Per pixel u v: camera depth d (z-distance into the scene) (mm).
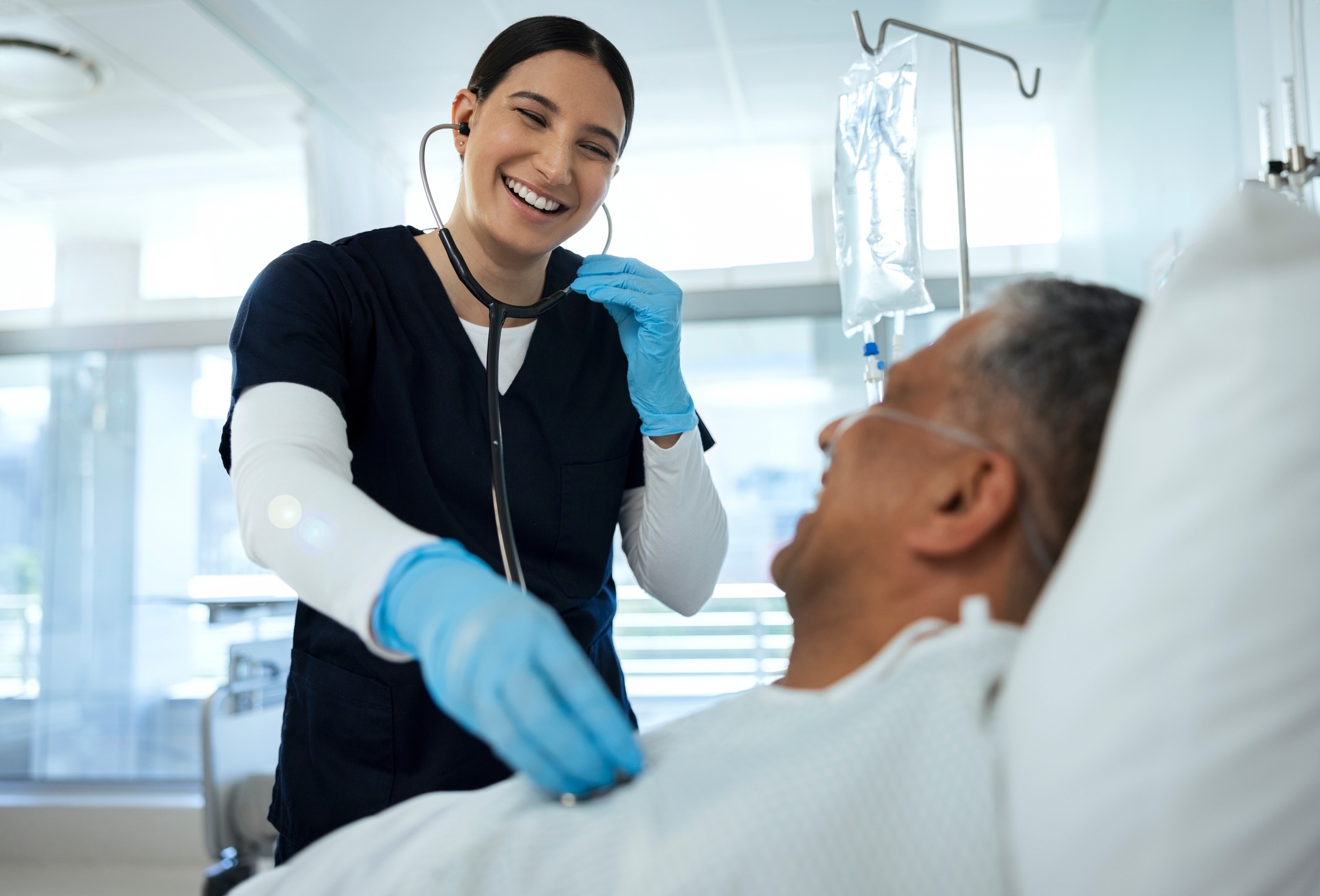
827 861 478
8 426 4820
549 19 1104
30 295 4895
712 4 3012
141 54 3236
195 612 4617
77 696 4652
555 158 1070
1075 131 3609
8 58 3184
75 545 4746
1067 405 561
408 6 3012
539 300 1174
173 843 3514
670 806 524
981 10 3109
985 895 463
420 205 4395
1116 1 2988
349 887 585
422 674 1045
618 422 1217
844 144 1192
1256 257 423
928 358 621
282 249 4660
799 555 657
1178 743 401
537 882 524
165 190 4359
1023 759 445
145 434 4750
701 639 4402
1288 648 396
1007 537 579
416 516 1103
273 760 2398
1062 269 3969
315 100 3604
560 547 1166
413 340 1127
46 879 3404
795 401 4453
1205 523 405
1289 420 402
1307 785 402
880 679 557
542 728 534
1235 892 410
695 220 4391
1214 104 2199
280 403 916
